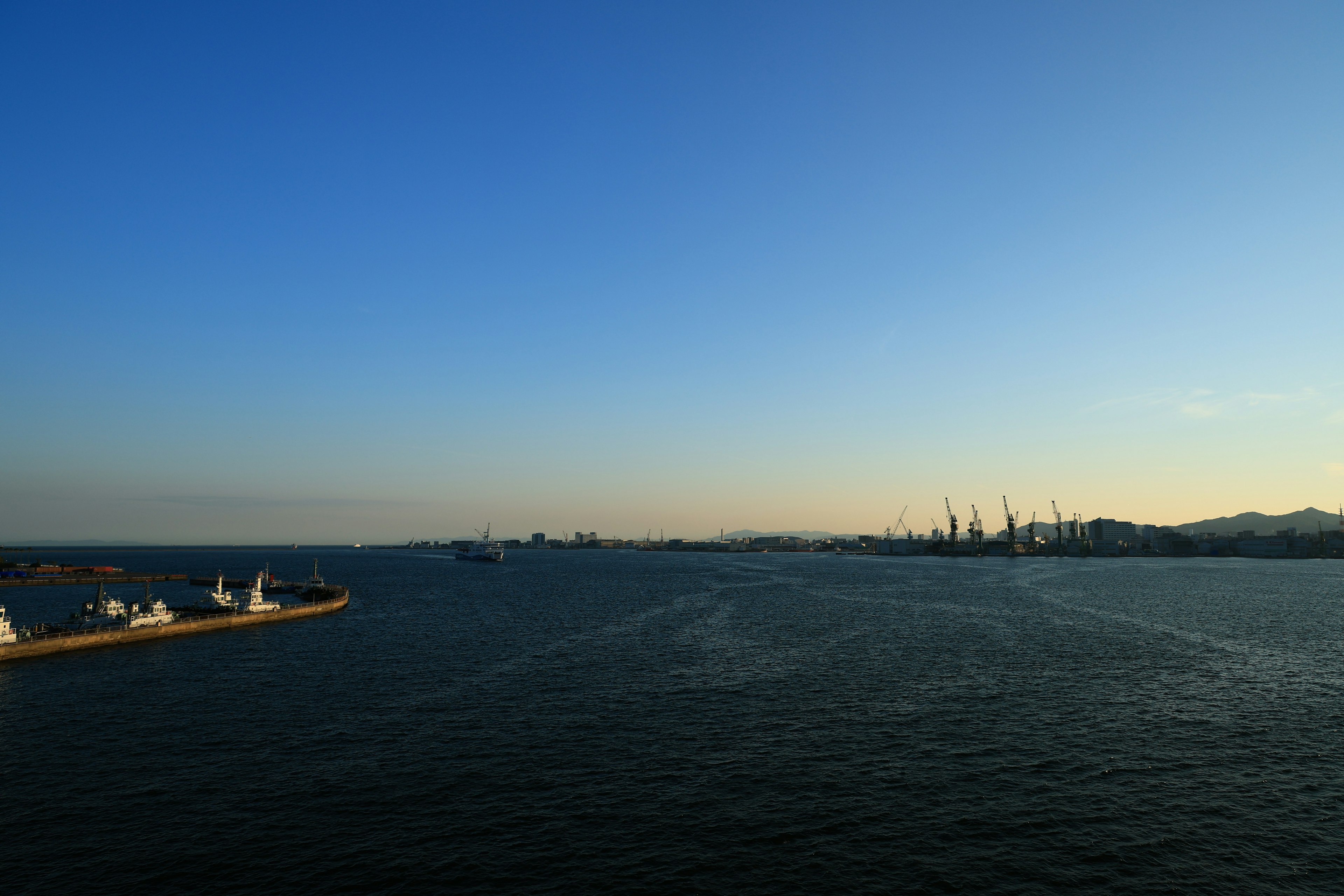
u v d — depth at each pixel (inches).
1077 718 2158.0
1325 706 2299.5
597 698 2399.1
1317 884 1205.1
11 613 5383.9
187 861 1278.3
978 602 5713.6
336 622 4493.1
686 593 6756.9
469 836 1376.7
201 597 6806.1
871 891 1181.7
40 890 1179.9
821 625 4224.9
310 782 1646.2
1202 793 1584.6
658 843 1348.4
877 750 1860.2
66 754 1847.9
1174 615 4800.7
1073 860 1286.9
